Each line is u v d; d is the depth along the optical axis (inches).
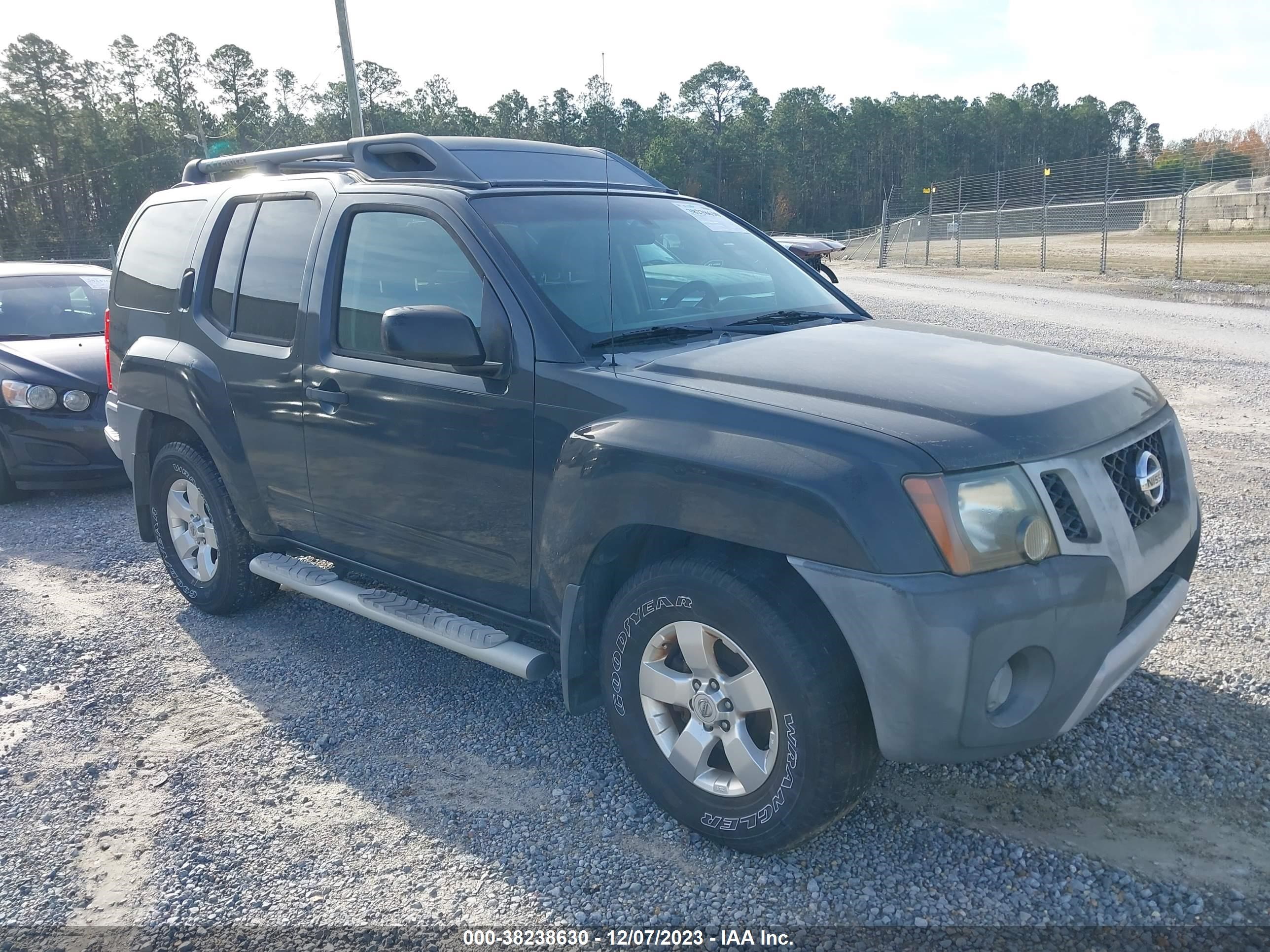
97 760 145.1
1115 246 1675.7
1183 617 175.2
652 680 120.2
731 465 107.6
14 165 3304.6
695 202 180.4
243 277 178.4
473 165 163.5
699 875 114.2
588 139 3934.5
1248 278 911.0
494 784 135.6
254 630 192.4
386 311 147.5
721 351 129.1
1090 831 118.9
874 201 4827.8
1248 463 273.6
